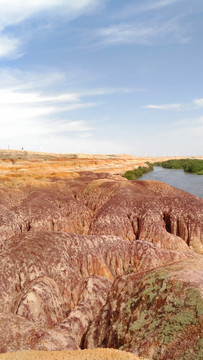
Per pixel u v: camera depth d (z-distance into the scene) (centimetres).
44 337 1545
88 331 1770
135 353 1295
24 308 1936
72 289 2477
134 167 13862
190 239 4297
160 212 4659
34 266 2453
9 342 1510
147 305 1514
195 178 11750
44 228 4297
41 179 7788
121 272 2914
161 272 1662
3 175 7731
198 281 1452
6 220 4122
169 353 1199
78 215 4959
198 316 1255
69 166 11569
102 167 12231
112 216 4509
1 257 2448
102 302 2270
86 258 2855
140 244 3047
